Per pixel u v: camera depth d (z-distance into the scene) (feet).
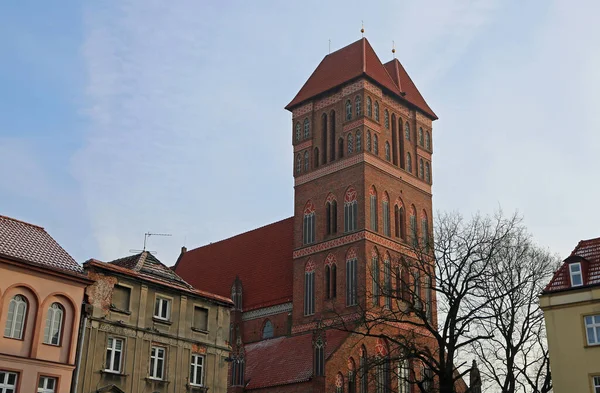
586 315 173.17
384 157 295.48
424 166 315.78
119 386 171.83
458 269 171.12
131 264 196.34
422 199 308.81
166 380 183.32
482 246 187.21
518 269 190.70
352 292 270.87
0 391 148.87
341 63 313.53
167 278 198.08
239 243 357.41
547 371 183.93
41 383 156.46
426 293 283.59
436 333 167.12
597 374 167.63
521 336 182.19
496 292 185.78
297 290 293.02
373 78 298.56
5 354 150.41
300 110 319.27
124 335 176.86
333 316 272.72
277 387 254.06
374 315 257.75
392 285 267.18
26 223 178.81
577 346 172.04
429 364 168.86
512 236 242.78
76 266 172.14
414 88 329.31
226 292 333.83
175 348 188.65
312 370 247.29
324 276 284.00
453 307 166.40
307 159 309.22
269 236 340.39
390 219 288.51
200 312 200.75
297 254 298.97
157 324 185.88
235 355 267.59
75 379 162.91
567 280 180.86
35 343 156.46
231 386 263.70
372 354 258.78
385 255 279.49
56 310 163.84
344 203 287.28
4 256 154.51
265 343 294.46
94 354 168.76
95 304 172.14
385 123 302.25
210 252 372.79
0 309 152.15
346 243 280.10
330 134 303.07
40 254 167.84
